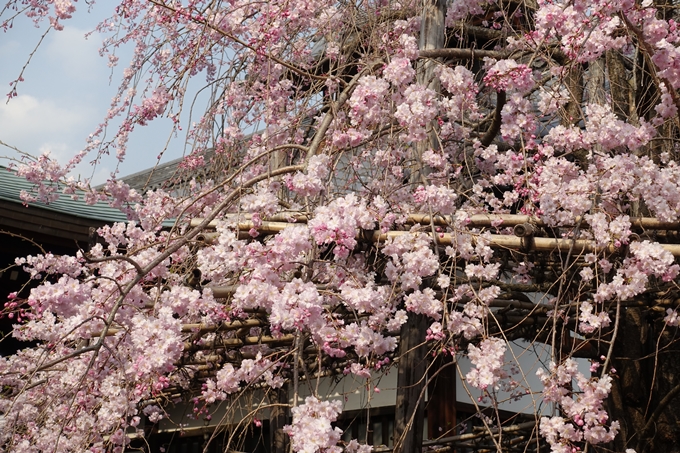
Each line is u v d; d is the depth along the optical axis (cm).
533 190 345
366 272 353
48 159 427
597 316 317
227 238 276
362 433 582
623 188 312
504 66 319
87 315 281
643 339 477
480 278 325
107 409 352
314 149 319
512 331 441
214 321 361
